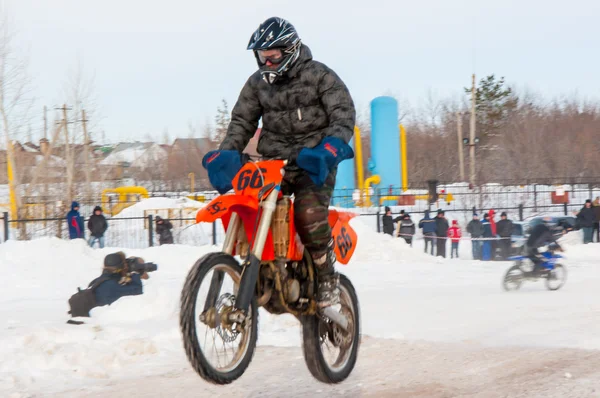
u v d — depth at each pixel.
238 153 5.31
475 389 6.57
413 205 41.97
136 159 78.88
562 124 82.00
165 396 6.92
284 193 5.34
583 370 7.07
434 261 23.22
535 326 10.34
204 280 4.89
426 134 80.56
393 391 6.62
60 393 7.24
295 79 5.47
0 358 8.50
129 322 11.24
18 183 34.16
